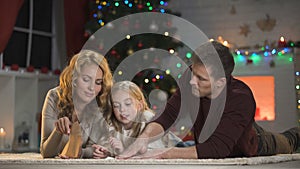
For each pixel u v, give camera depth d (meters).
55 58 6.76
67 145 2.70
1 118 5.91
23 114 6.26
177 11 6.89
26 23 6.47
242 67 6.41
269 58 6.29
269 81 6.30
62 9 6.73
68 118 2.70
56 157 2.76
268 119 6.26
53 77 6.43
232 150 2.63
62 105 2.74
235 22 6.66
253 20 6.59
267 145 3.07
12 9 5.68
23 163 2.50
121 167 2.15
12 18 5.70
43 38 6.69
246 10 6.63
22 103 6.27
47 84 6.45
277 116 6.18
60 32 6.74
